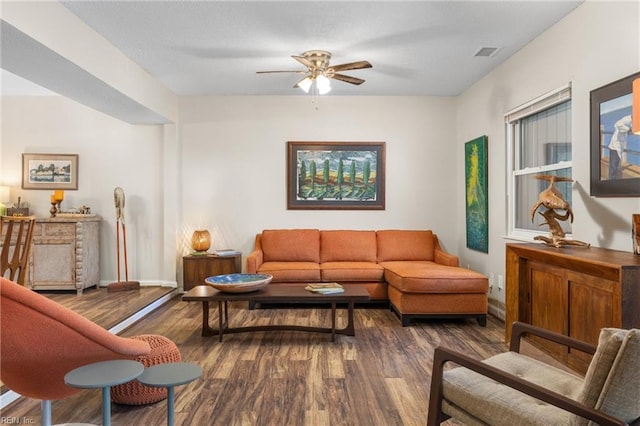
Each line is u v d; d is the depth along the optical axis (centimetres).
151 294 493
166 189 534
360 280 462
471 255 502
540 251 264
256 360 307
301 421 220
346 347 336
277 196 541
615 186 257
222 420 221
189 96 535
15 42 268
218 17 312
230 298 336
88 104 425
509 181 411
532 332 197
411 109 539
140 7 296
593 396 130
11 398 241
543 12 306
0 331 163
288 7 297
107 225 543
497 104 427
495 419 152
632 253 240
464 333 375
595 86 281
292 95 535
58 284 489
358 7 297
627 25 251
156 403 241
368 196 541
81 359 174
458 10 302
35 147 536
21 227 236
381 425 216
